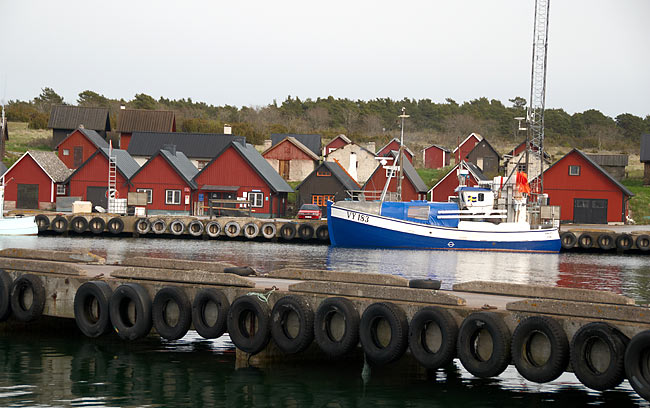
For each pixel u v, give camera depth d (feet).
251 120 514.27
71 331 79.71
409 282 68.03
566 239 192.34
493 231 180.55
